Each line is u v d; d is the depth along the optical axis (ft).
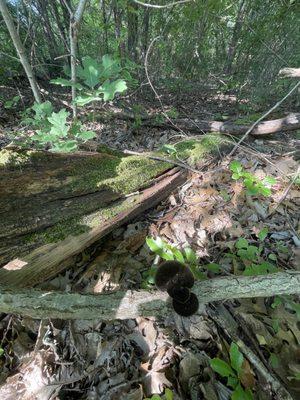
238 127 10.19
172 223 6.33
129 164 6.75
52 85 17.19
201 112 14.87
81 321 4.66
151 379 3.92
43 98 14.05
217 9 12.19
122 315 4.16
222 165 8.05
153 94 16.14
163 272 3.73
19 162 5.00
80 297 4.20
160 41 13.47
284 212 6.45
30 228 5.02
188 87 16.65
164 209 6.84
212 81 20.16
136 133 11.62
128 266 5.50
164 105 15.38
